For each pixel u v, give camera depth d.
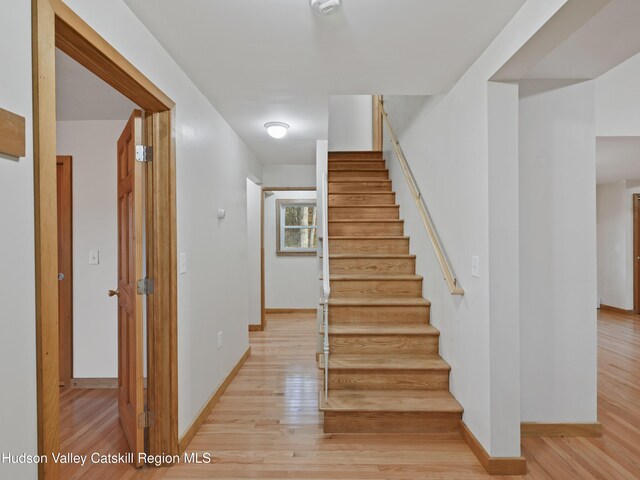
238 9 1.64
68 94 2.67
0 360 0.99
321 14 1.62
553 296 2.34
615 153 4.12
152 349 2.07
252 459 2.13
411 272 3.65
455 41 1.92
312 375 3.49
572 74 2.24
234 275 3.51
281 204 6.58
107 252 3.20
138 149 2.01
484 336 2.06
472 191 2.21
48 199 1.12
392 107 4.92
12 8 1.02
